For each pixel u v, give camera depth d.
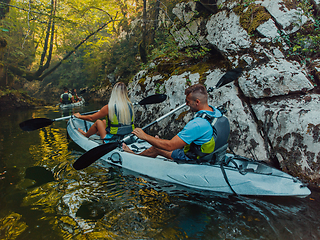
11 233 1.57
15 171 2.63
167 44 4.99
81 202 1.95
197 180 2.18
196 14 4.77
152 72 4.91
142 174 2.51
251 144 2.98
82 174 2.53
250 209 1.82
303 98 2.82
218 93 3.50
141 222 1.68
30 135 4.27
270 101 3.04
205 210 1.82
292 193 1.91
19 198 2.03
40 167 2.74
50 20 9.83
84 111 7.62
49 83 17.11
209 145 2.00
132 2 13.00
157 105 4.41
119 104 2.93
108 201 1.97
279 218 1.70
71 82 16.06
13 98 9.44
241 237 1.50
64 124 5.27
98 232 1.57
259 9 3.50
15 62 11.28
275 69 3.06
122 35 13.73
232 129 3.20
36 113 7.44
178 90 4.10
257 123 3.05
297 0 3.49
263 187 1.98
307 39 3.32
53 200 1.99
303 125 2.54
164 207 1.87
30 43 12.39
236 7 3.73
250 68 3.31
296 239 1.46
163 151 2.55
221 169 2.11
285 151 2.64
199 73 4.04
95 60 13.75
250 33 3.48
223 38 3.74
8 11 9.52
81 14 10.91
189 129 1.91
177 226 1.63
